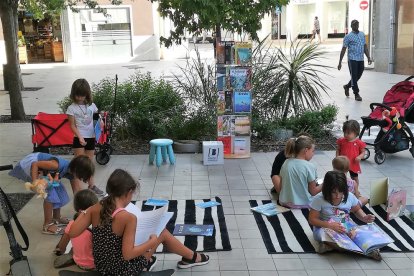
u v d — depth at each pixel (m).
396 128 7.02
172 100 8.76
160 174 6.76
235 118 7.45
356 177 5.96
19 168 4.87
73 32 23.41
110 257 3.59
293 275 4.07
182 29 8.28
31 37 24.84
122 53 23.81
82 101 6.12
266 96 8.77
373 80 15.42
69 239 4.38
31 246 4.66
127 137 8.45
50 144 6.71
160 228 4.01
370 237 4.39
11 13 10.30
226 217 5.27
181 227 4.96
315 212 4.55
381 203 5.48
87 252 4.13
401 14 16.45
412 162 7.21
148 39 23.61
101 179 6.57
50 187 4.85
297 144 5.49
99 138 6.75
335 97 12.47
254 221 5.16
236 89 7.40
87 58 23.77
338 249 4.42
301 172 5.38
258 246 4.59
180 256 4.41
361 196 5.52
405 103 7.31
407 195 5.84
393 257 4.36
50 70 20.59
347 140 5.94
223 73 7.42
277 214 5.31
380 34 17.45
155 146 7.07
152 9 23.34
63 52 23.92
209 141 7.61
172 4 7.61
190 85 9.14
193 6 6.95
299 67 8.77
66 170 4.96
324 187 4.48
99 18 23.39
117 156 7.65
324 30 34.97
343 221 4.53
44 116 6.80
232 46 7.39
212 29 7.77
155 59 23.78
